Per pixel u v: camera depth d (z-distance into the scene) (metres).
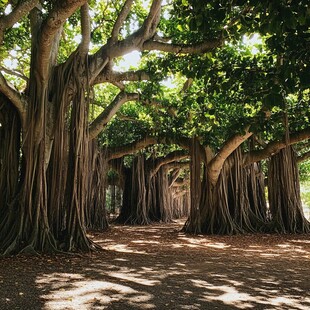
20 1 7.19
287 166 14.66
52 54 8.80
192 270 6.16
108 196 27.44
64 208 8.42
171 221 20.89
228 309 3.98
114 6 12.09
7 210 8.20
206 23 5.41
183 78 15.47
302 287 5.09
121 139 17.28
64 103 8.55
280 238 12.48
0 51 10.56
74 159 8.44
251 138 14.92
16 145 8.77
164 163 19.48
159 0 9.11
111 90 16.58
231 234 13.30
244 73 7.09
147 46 9.34
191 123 13.46
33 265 6.38
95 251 8.22
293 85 4.82
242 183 14.42
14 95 8.09
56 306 3.92
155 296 4.38
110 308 3.88
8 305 3.94
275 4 4.07
